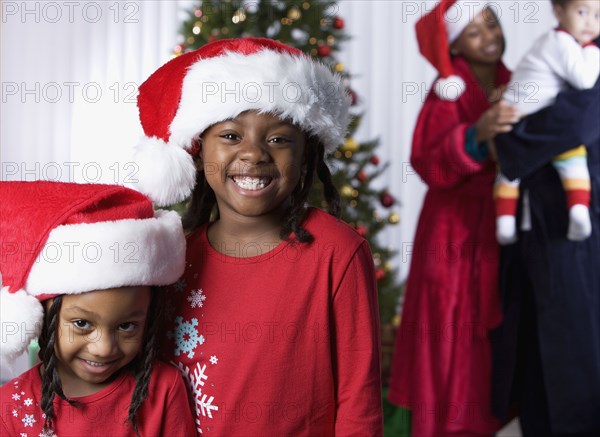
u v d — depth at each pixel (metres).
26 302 0.99
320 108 1.09
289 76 1.06
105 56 3.78
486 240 2.51
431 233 2.60
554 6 2.45
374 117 3.62
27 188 1.04
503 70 2.62
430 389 2.55
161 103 1.17
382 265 2.95
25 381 1.08
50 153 3.80
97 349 1.02
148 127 1.21
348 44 3.61
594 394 2.36
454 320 2.54
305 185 1.14
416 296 2.62
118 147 3.74
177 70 1.14
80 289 1.00
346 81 2.85
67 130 3.81
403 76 3.59
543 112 2.38
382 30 3.61
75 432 1.07
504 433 2.77
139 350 1.07
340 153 2.80
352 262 1.11
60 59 3.81
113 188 1.06
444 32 2.57
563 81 2.40
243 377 1.10
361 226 2.77
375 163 2.95
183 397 1.11
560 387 2.37
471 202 2.54
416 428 2.56
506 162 2.43
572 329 2.38
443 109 2.60
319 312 1.10
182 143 1.13
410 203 3.59
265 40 1.13
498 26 2.60
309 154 1.15
